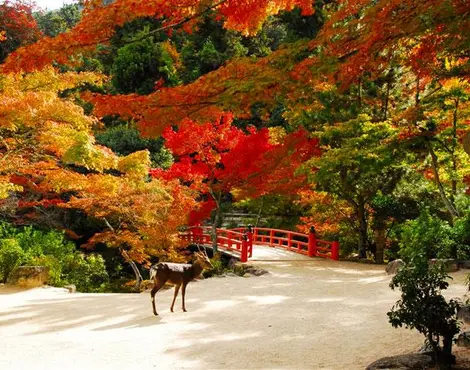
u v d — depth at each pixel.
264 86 5.88
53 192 22.11
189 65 36.50
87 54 6.68
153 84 34.25
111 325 9.70
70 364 7.18
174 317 10.26
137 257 18.97
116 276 24.16
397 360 5.95
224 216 29.77
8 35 32.69
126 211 18.20
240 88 5.91
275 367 6.77
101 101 6.33
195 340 8.41
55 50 6.26
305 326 9.05
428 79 15.86
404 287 5.79
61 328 9.53
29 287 14.86
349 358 6.96
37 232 19.09
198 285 14.30
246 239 19.03
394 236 21.73
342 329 8.69
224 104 6.07
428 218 15.93
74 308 11.45
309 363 6.87
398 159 17.25
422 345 7.09
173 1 6.30
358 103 18.00
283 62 6.09
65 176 13.38
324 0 30.52
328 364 6.76
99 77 13.14
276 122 31.97
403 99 18.61
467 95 13.66
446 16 5.10
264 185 19.23
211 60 34.97
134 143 28.64
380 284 13.54
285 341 8.09
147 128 6.38
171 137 18.45
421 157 17.00
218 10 7.34
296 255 20.95
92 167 12.73
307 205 26.03
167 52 35.75
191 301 11.90
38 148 13.89
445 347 5.79
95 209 18.88
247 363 7.02
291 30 33.00
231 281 14.91
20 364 7.19
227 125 18.48
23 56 6.29
